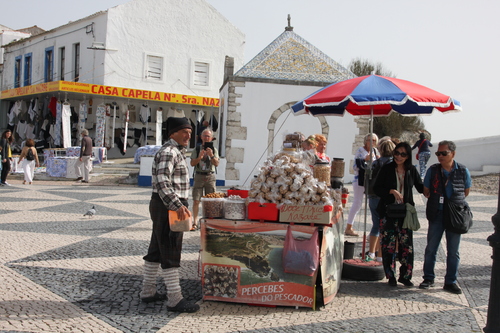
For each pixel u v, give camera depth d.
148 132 25.80
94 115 25.05
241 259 4.98
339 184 6.93
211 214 5.08
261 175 5.04
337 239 5.52
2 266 6.03
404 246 5.81
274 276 4.94
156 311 4.74
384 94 5.56
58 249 7.01
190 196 14.16
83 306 4.80
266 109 17.48
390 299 5.35
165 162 4.65
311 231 4.88
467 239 8.74
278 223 4.94
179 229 4.59
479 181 17.78
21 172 19.64
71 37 26.30
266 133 17.55
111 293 5.22
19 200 12.30
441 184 5.68
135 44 25.12
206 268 5.05
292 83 17.50
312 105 5.93
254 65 17.62
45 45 28.12
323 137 7.72
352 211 8.76
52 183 17.39
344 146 17.78
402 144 5.74
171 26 25.98
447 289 5.68
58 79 27.12
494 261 3.99
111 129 25.14
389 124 29.64
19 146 28.14
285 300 4.94
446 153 5.62
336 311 4.90
